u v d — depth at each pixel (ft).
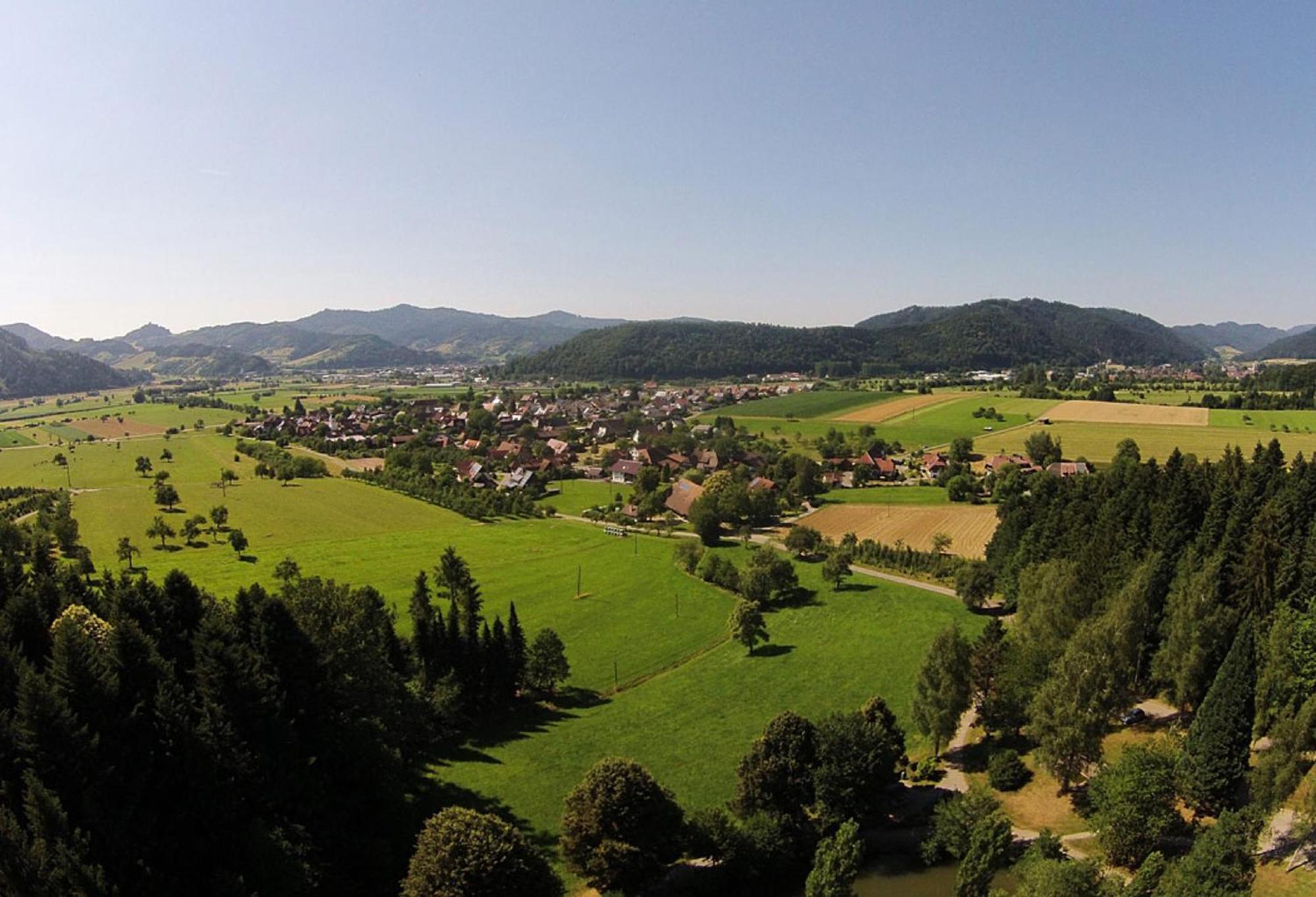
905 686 266.77
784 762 181.88
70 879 115.55
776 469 629.10
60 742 129.59
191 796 140.46
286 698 165.48
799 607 361.92
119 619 161.89
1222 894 127.75
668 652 312.50
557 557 451.94
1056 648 213.25
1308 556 237.04
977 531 479.00
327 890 147.13
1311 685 190.80
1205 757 168.66
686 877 166.71
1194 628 209.05
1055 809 182.91
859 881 165.17
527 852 143.02
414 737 214.69
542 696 271.49
